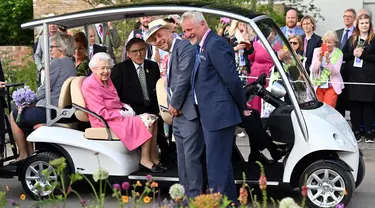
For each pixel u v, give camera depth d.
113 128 7.41
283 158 7.63
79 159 7.50
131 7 7.39
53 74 7.70
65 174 7.46
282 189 7.92
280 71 7.05
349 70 10.31
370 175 8.79
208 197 4.47
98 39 9.72
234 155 7.88
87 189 8.09
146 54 8.86
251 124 7.52
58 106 7.60
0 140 7.89
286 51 7.46
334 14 14.19
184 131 6.84
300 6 14.28
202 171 7.07
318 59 10.02
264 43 7.04
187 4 7.34
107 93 7.54
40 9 16.39
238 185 7.61
